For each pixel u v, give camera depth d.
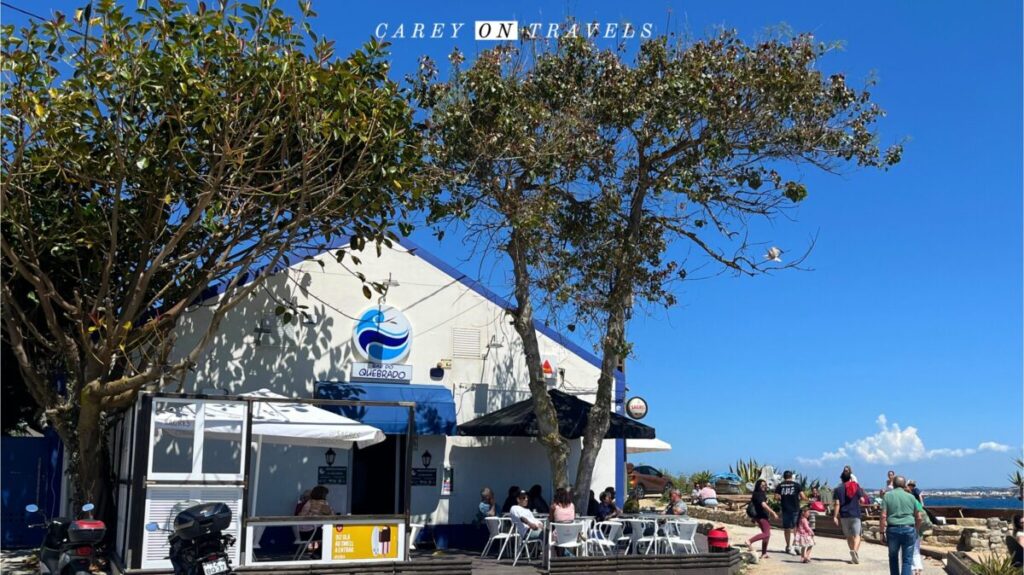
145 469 12.36
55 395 15.08
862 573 16.41
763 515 18.44
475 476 18.84
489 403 19.09
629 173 17.52
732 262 17.84
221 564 10.55
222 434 13.31
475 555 17.23
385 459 18.52
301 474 17.47
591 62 17.59
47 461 17.66
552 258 17.42
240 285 17.42
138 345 14.86
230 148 13.84
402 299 18.72
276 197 15.23
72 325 16.27
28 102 13.01
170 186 14.38
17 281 16.11
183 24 13.72
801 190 17.48
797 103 17.16
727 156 17.28
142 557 12.17
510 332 19.56
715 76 17.20
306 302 17.92
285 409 14.31
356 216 15.33
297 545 16.86
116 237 13.78
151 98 13.94
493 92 16.62
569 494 15.94
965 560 15.85
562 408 18.36
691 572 15.04
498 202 17.14
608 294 17.27
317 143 14.46
